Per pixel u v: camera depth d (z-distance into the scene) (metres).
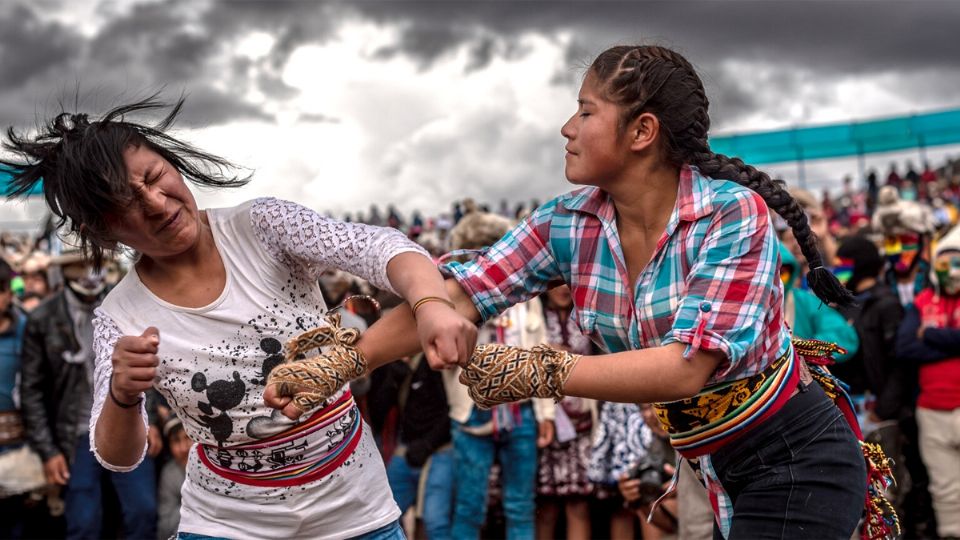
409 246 2.16
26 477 5.97
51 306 6.01
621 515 5.49
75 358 5.94
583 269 2.40
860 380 5.57
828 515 2.28
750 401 2.31
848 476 2.32
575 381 2.10
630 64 2.24
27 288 8.52
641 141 2.24
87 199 2.25
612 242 2.34
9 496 6.00
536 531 5.58
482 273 2.42
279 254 2.42
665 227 2.30
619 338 2.41
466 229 5.33
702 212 2.23
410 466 5.52
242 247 2.43
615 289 2.36
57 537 6.30
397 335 2.17
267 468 2.46
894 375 5.51
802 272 5.46
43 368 5.98
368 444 2.59
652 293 2.29
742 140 24.31
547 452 5.52
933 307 5.47
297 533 2.50
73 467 5.91
